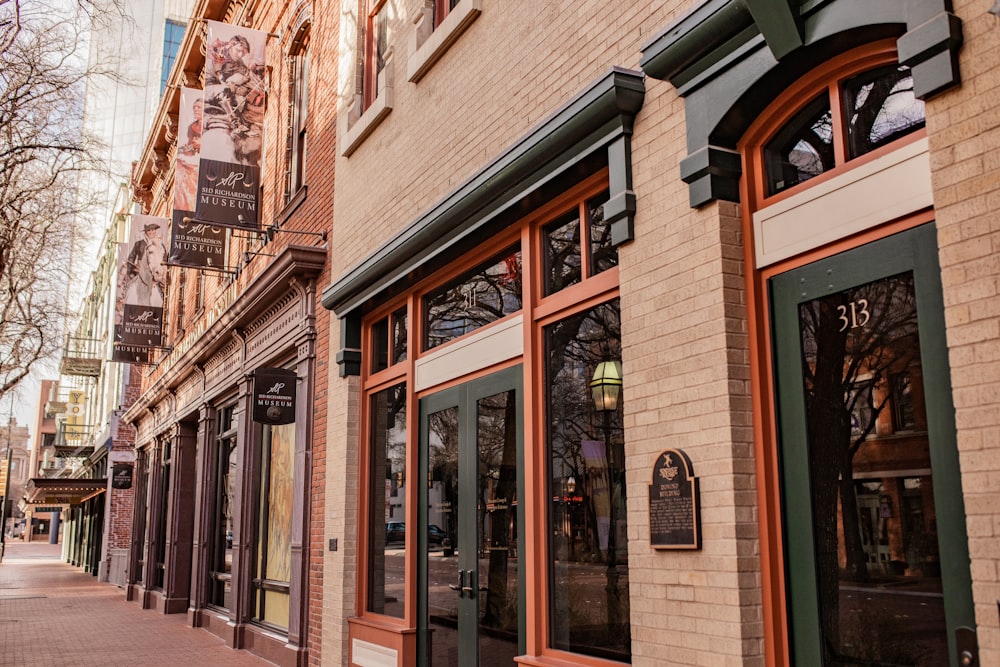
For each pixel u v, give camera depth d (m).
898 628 3.65
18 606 20.55
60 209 15.31
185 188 13.57
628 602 5.24
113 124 45.19
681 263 4.69
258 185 11.50
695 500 4.36
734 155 4.60
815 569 4.02
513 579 6.44
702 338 4.48
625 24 5.45
